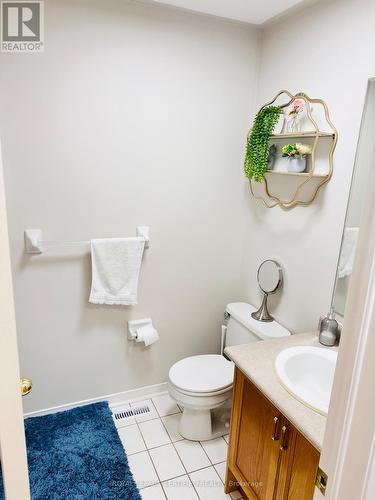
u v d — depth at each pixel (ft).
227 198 7.47
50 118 5.67
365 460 2.09
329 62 5.29
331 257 5.50
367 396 2.02
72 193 6.11
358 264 2.01
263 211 7.07
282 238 6.58
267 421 4.47
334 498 2.33
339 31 5.07
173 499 5.43
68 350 6.82
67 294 6.51
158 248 7.08
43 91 5.53
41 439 6.29
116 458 6.00
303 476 3.92
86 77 5.74
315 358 4.94
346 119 5.06
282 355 4.82
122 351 7.31
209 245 7.57
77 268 6.46
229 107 6.97
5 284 1.89
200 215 7.30
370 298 1.95
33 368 6.62
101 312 6.88
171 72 6.31
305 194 5.91
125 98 6.08
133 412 7.32
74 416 6.90
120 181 6.42
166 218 6.99
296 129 5.95
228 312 7.37
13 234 5.86
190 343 8.00
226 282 8.01
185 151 6.81
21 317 6.27
